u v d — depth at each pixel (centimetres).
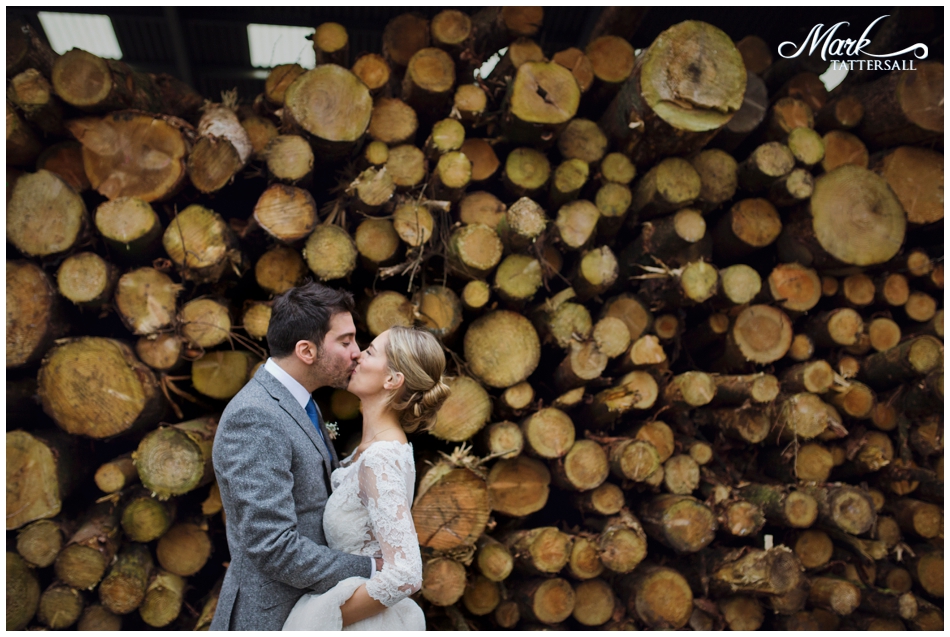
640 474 262
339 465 159
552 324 275
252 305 257
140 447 240
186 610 268
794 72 364
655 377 289
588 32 422
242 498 127
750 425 293
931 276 320
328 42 286
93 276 245
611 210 289
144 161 263
